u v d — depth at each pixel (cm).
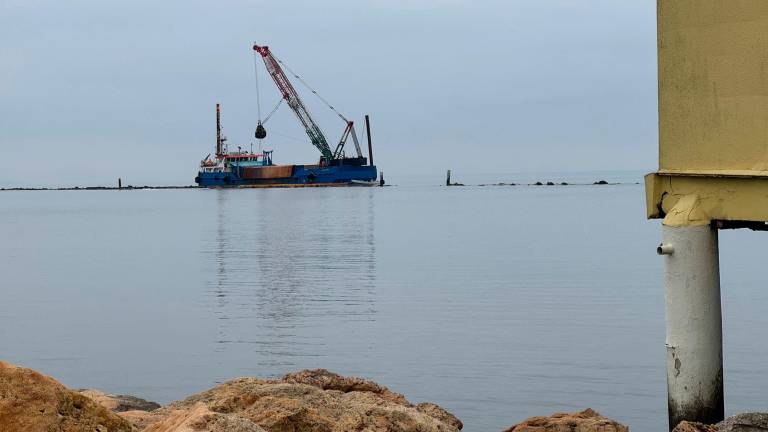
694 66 1330
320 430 924
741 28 1278
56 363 2714
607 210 13612
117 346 2967
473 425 1891
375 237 8506
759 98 1266
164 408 1027
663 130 1370
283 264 5912
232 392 1054
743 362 2383
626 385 2209
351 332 3117
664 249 1338
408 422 987
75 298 4369
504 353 2644
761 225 1352
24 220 13525
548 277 4762
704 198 1328
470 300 3897
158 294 4444
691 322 1338
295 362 2638
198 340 3048
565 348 2697
